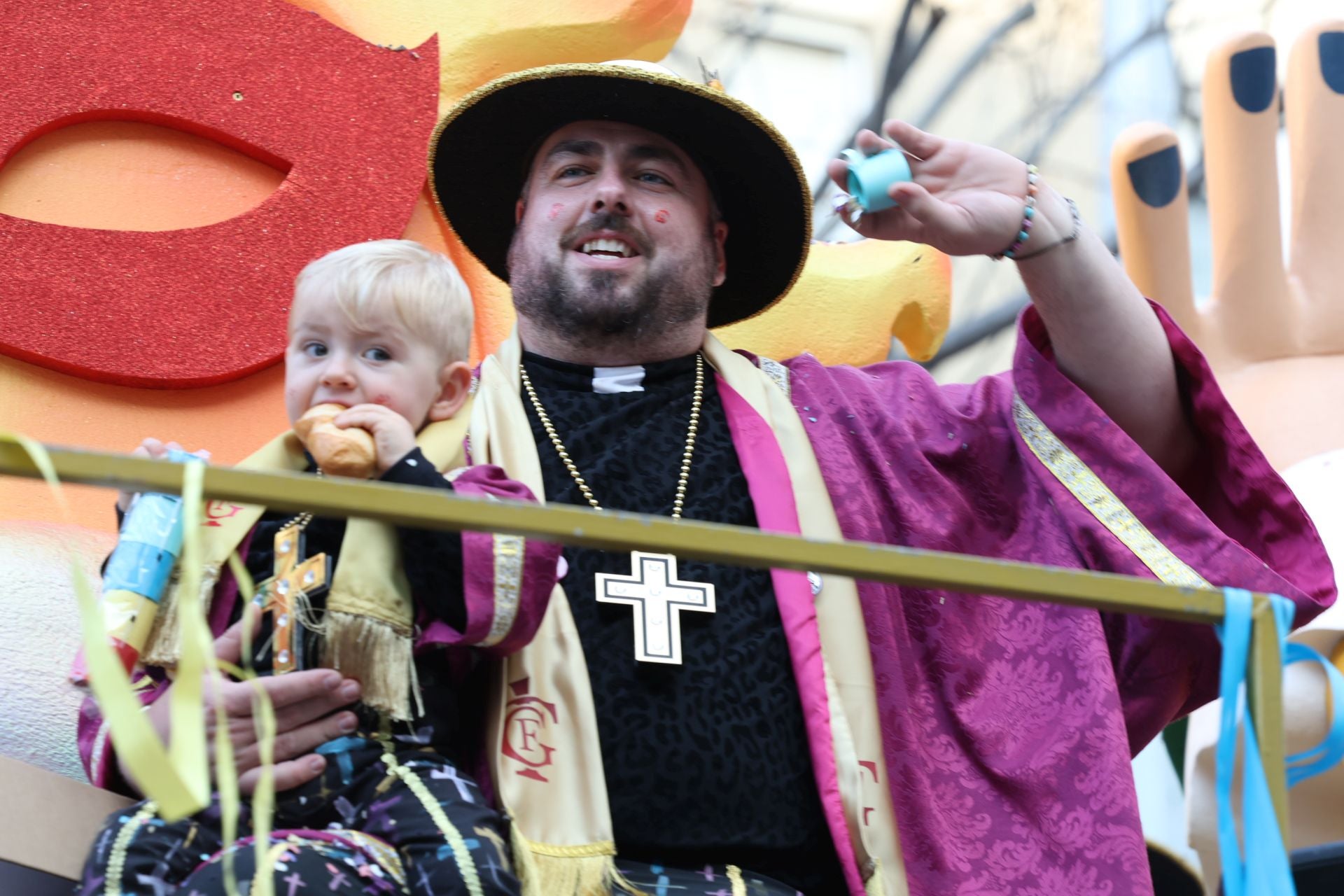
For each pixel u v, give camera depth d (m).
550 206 5.68
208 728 4.13
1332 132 9.72
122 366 6.56
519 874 4.21
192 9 7.15
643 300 5.55
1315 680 7.57
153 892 3.96
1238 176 9.62
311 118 7.14
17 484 6.36
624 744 4.70
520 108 5.92
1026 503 5.71
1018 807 5.11
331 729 4.20
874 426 5.71
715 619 4.97
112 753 4.50
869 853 4.73
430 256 4.86
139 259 6.72
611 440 5.41
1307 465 8.60
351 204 7.06
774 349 7.57
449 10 7.61
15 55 6.86
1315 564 5.53
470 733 4.72
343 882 3.86
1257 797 3.24
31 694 5.83
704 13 10.41
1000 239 5.48
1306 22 10.77
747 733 4.80
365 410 4.39
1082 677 5.29
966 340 10.20
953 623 5.36
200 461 2.81
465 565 4.31
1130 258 9.59
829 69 10.54
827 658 5.05
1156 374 5.66
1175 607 3.33
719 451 5.46
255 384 6.80
